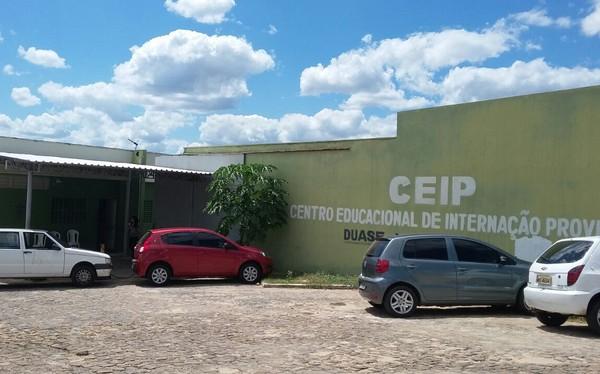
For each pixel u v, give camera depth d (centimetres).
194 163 2530
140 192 2664
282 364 806
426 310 1318
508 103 1588
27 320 1137
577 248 1059
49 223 2486
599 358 853
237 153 2531
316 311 1283
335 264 2012
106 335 997
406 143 1831
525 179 1545
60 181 2519
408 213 1816
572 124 1457
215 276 1805
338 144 2088
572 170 1453
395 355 865
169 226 2608
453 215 1702
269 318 1184
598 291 1012
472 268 1250
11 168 1986
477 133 1655
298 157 2144
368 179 1931
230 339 972
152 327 1073
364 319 1187
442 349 908
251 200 2091
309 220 2098
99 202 2698
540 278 1093
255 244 2242
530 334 1042
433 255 1249
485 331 1067
